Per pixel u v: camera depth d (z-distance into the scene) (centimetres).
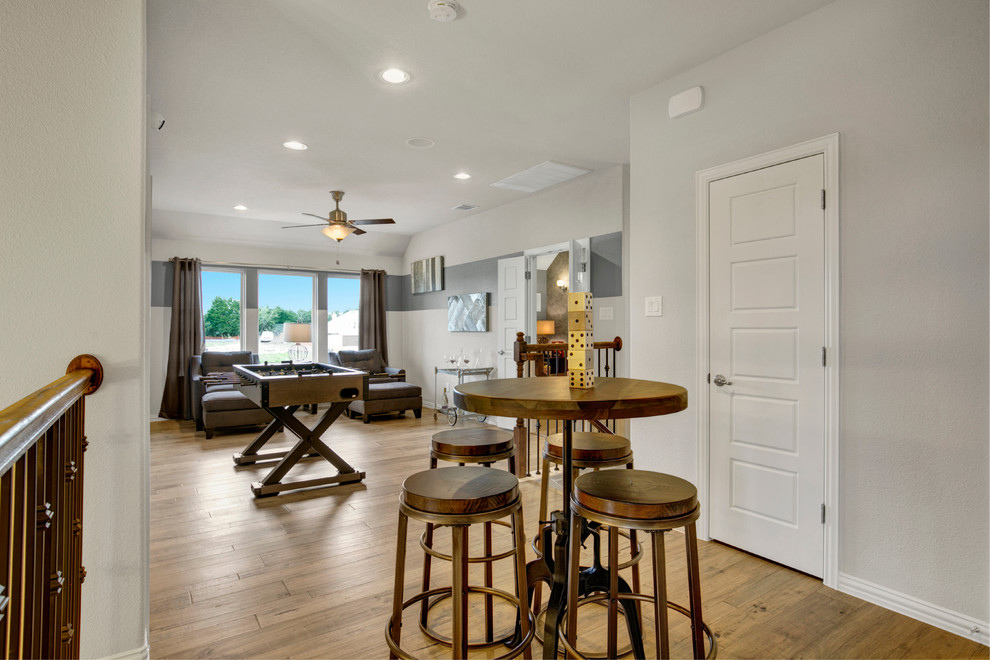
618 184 480
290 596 229
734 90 277
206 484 398
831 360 237
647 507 135
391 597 229
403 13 245
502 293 633
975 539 198
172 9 240
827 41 239
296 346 804
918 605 211
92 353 169
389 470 438
